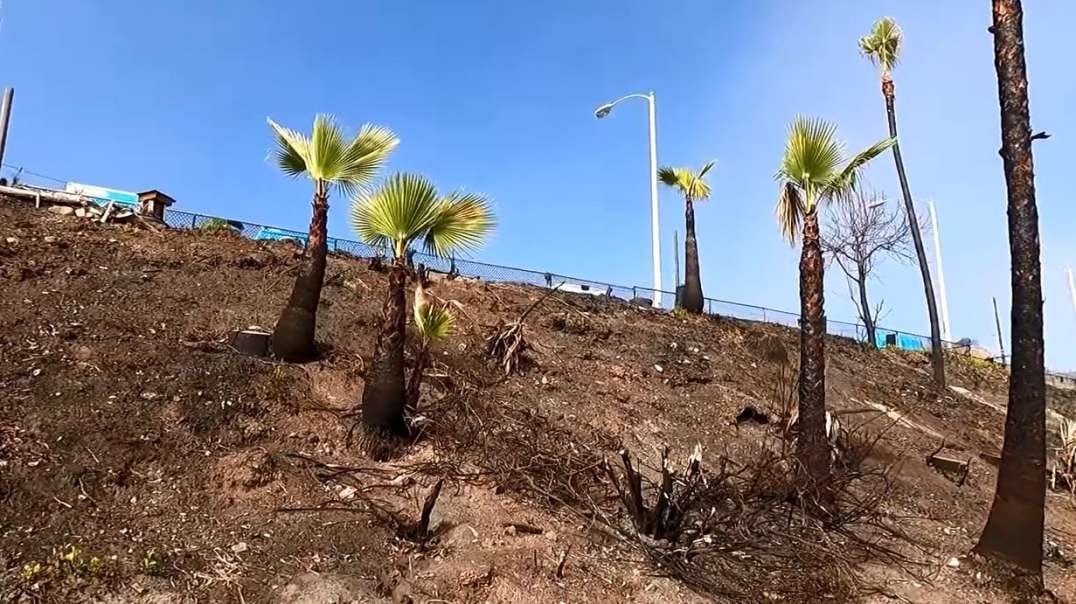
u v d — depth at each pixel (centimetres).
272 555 524
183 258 1139
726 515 665
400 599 498
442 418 780
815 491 751
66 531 499
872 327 2370
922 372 1944
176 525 538
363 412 717
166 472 604
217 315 964
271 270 1173
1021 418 702
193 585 474
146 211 1331
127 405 677
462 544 586
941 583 673
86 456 591
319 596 486
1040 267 718
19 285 895
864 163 869
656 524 651
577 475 727
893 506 898
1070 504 1065
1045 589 683
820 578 630
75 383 693
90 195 1386
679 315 1681
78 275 972
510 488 692
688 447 970
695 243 1828
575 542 623
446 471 684
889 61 1938
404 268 730
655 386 1164
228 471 611
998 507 702
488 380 991
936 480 1070
